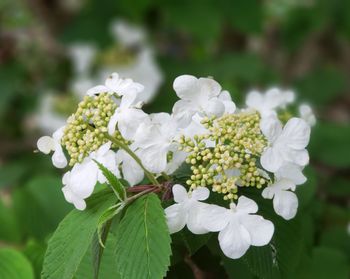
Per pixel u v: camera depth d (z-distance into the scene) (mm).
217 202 342
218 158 327
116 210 325
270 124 333
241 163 333
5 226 478
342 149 615
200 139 332
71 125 336
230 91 605
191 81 337
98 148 332
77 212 339
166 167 347
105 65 750
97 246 334
